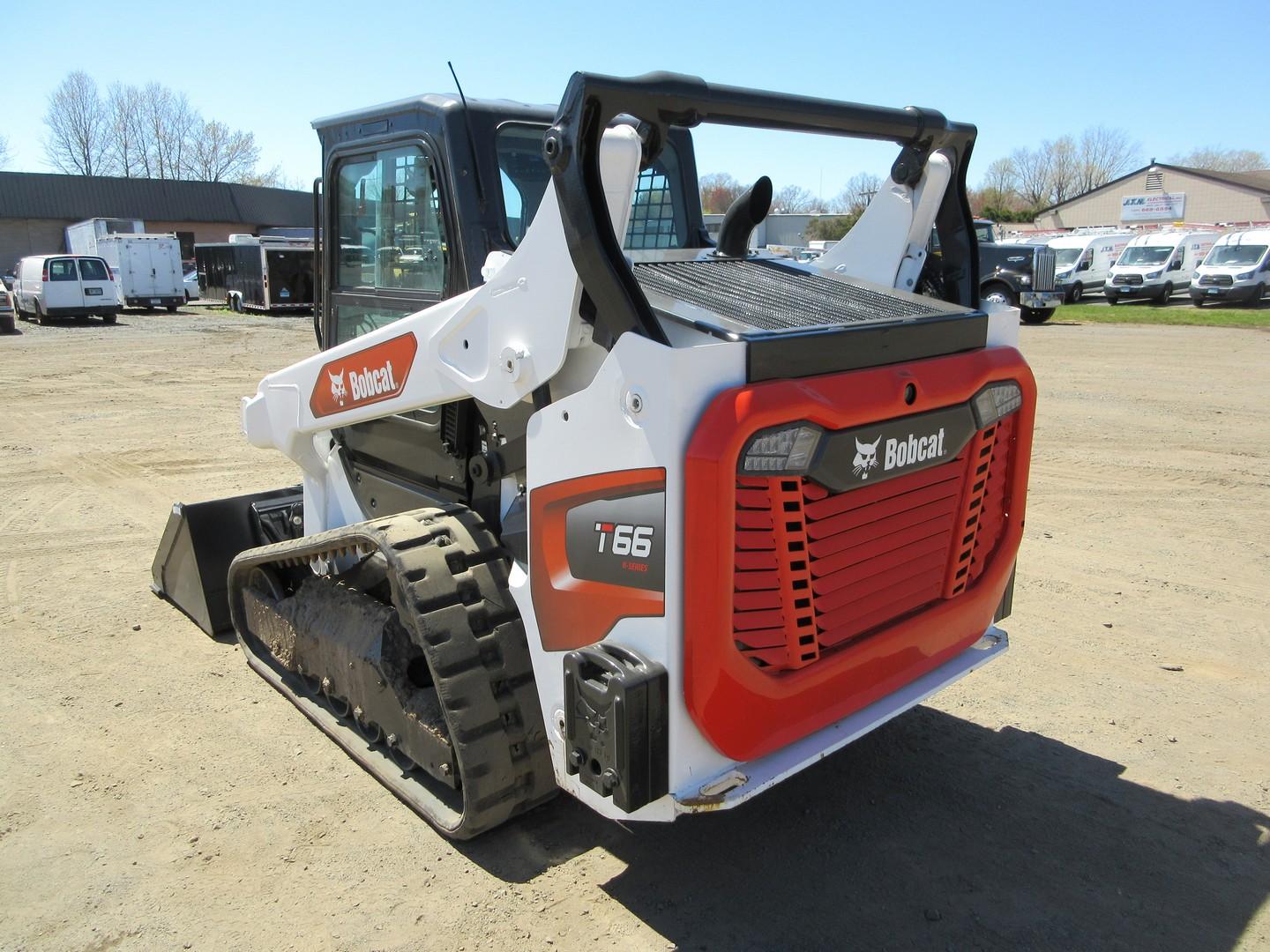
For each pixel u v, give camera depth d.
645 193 3.82
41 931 2.59
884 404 2.40
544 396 2.64
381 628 3.20
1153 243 28.48
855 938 2.57
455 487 3.31
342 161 3.60
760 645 2.32
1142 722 3.78
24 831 3.04
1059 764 3.48
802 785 3.35
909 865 2.90
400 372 3.17
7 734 3.66
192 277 35.25
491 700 2.75
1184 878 2.84
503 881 2.80
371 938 2.56
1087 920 2.65
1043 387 12.16
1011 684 4.11
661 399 2.15
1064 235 31.86
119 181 47.03
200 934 2.58
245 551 4.43
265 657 4.18
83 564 5.68
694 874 2.84
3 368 15.03
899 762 3.50
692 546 2.18
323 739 3.62
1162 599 5.03
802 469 2.26
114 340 19.52
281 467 8.20
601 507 2.35
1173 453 8.38
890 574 2.62
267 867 2.87
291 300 26.75
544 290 2.49
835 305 2.75
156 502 7.07
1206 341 17.73
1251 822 3.12
